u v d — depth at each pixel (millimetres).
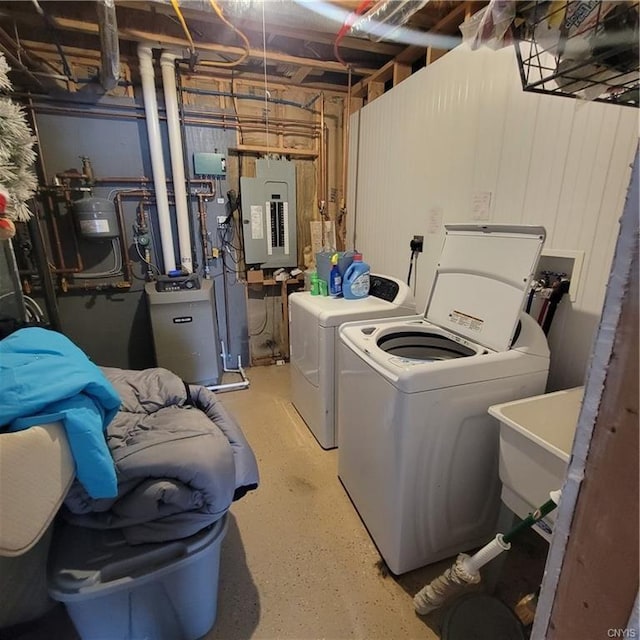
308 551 1491
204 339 2754
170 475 983
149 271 2953
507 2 851
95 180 2674
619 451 437
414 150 2271
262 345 3510
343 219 3314
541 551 1480
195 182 2926
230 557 1462
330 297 2352
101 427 856
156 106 2586
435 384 1204
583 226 1371
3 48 2023
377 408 1357
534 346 1354
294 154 3137
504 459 1125
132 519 974
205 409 1461
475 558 1087
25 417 709
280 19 1975
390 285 2262
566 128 1395
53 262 2711
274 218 3131
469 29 1030
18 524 631
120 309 2953
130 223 2855
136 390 1394
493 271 1423
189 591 1066
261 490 1834
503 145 1663
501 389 1309
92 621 986
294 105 3062
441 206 2084
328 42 2328
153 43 2367
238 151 3016
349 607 1275
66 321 2850
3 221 1134
